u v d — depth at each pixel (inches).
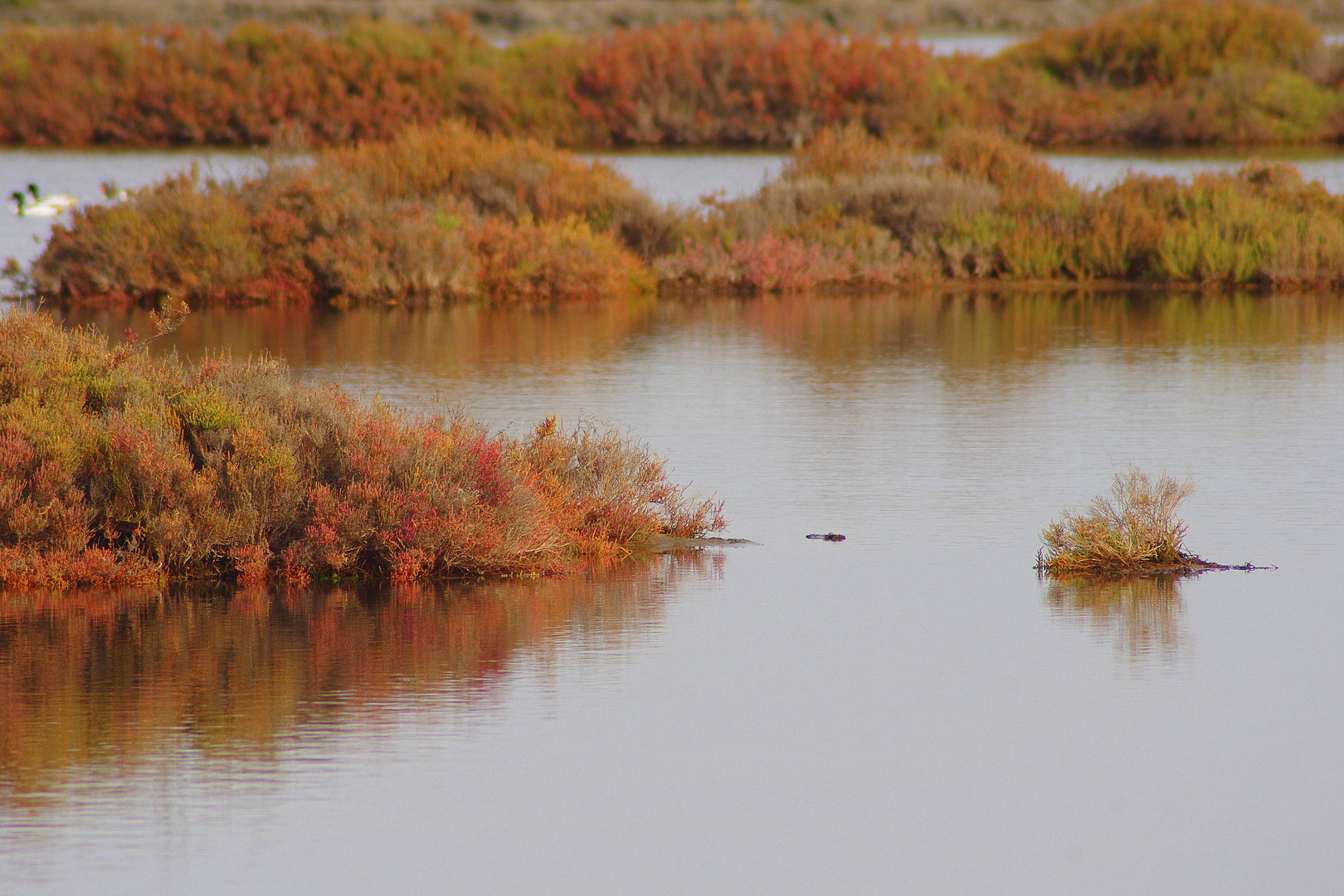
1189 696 1062.4
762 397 2301.9
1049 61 7263.8
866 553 1475.1
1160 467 1823.3
